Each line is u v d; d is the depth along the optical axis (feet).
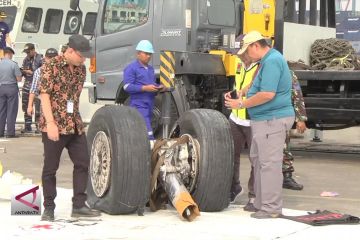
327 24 41.16
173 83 34.83
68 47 20.81
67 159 38.65
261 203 22.52
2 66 50.55
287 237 19.51
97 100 41.39
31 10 61.11
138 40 38.70
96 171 23.31
